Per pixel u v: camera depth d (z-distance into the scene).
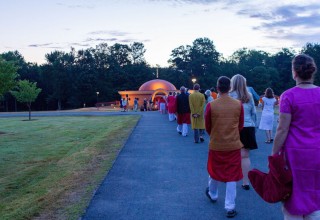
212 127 5.67
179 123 16.31
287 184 3.58
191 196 6.48
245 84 6.82
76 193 6.81
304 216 3.56
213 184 6.00
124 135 16.34
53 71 91.00
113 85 95.94
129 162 9.72
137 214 5.57
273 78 103.06
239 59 138.25
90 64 95.25
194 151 11.45
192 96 13.17
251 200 6.20
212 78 104.50
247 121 6.74
